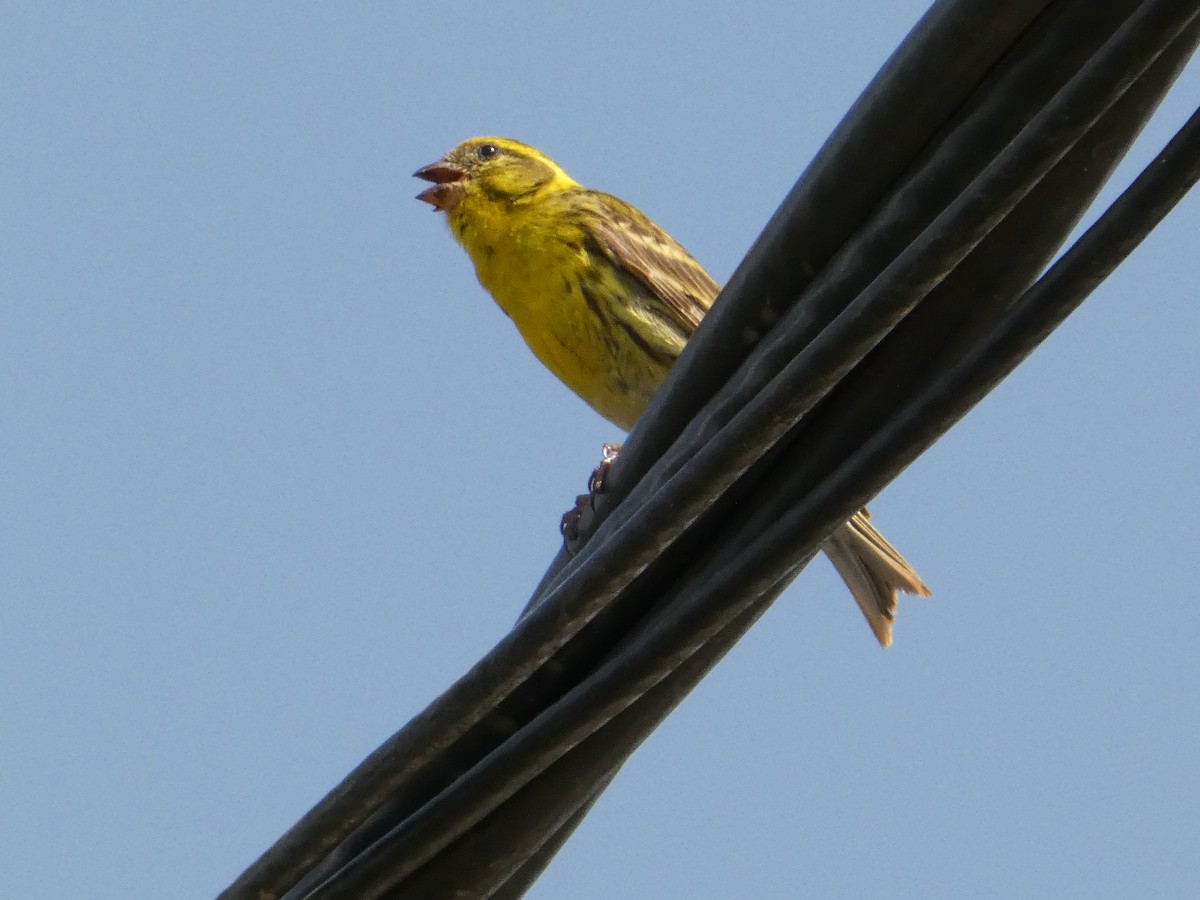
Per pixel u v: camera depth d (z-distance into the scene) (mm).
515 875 7707
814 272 6617
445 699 6520
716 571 6977
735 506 6984
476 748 7211
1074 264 5414
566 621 6238
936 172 6199
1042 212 6305
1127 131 6094
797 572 6887
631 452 7172
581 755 7078
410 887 7324
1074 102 5117
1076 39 5996
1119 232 5301
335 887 7105
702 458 5918
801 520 5992
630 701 6395
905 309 5570
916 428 5773
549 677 7176
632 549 6074
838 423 6773
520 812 7180
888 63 6305
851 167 6406
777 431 5812
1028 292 5531
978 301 6531
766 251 6688
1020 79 6066
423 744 6578
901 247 6297
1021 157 5223
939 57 6117
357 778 6730
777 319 6742
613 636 7164
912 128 6277
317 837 6852
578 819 7656
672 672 6973
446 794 6836
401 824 7000
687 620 6203
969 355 5664
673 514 5992
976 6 6000
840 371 5684
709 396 6930
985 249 6430
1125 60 5031
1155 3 4961
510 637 6363
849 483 5895
